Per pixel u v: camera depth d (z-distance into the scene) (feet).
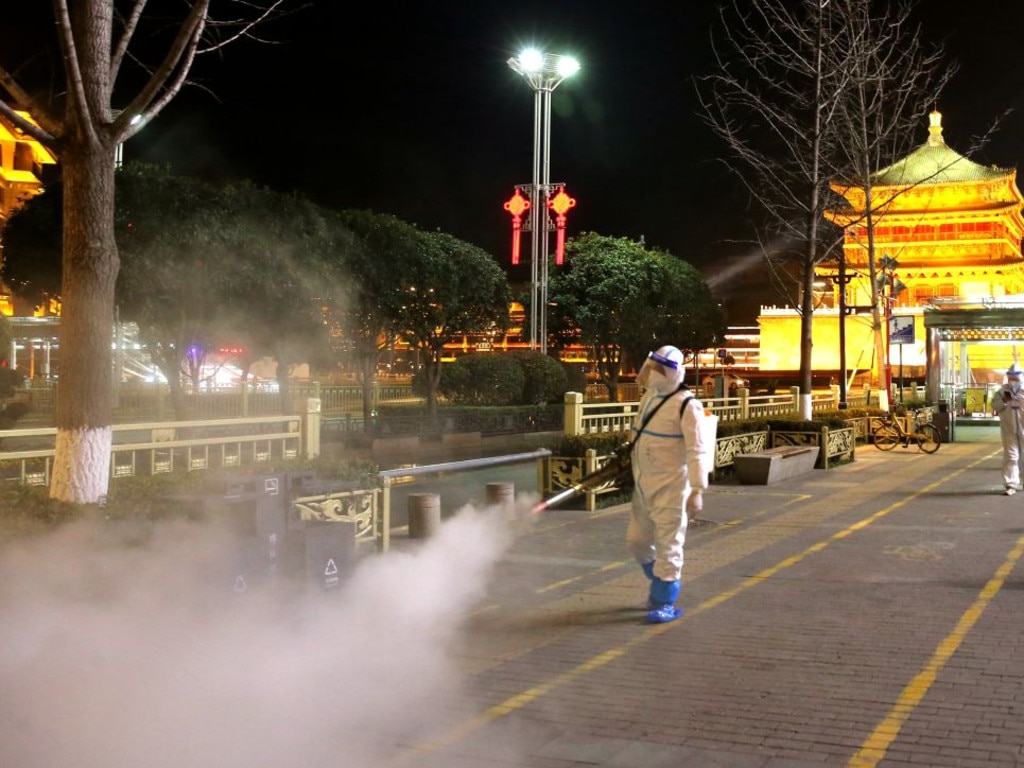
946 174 255.29
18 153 243.60
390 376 211.61
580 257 158.10
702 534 35.78
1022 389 46.80
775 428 63.31
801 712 16.67
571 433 45.34
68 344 23.57
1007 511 41.09
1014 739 15.29
